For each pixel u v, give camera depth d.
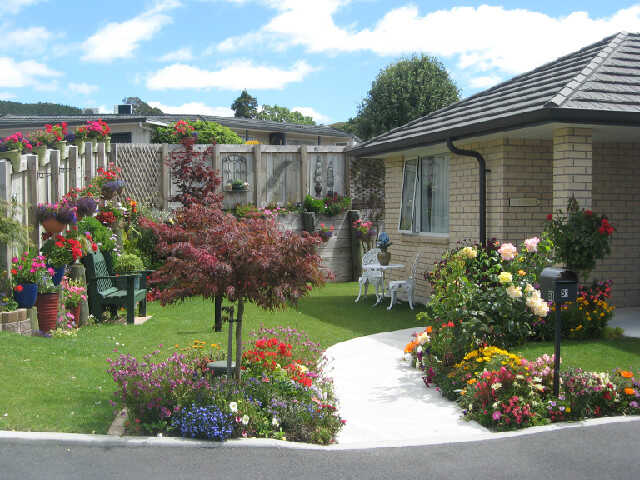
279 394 5.30
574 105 7.45
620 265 10.48
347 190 16.62
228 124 27.52
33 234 8.62
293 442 4.72
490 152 9.86
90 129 11.95
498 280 7.10
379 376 6.79
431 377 6.42
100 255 10.02
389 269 13.35
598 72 8.71
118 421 4.89
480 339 6.78
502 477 4.08
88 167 11.90
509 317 7.12
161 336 8.28
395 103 34.19
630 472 4.16
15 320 7.39
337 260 16.17
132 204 13.04
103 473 4.02
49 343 7.16
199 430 4.64
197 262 5.07
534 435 4.93
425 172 12.07
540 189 9.72
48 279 8.05
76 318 8.79
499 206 9.65
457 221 10.86
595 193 10.42
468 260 7.81
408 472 4.16
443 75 35.28
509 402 5.20
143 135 21.67
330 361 7.40
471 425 5.21
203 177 13.94
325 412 5.13
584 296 7.95
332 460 4.37
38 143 9.79
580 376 5.69
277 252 5.29
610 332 7.89
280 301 5.27
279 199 16.02
